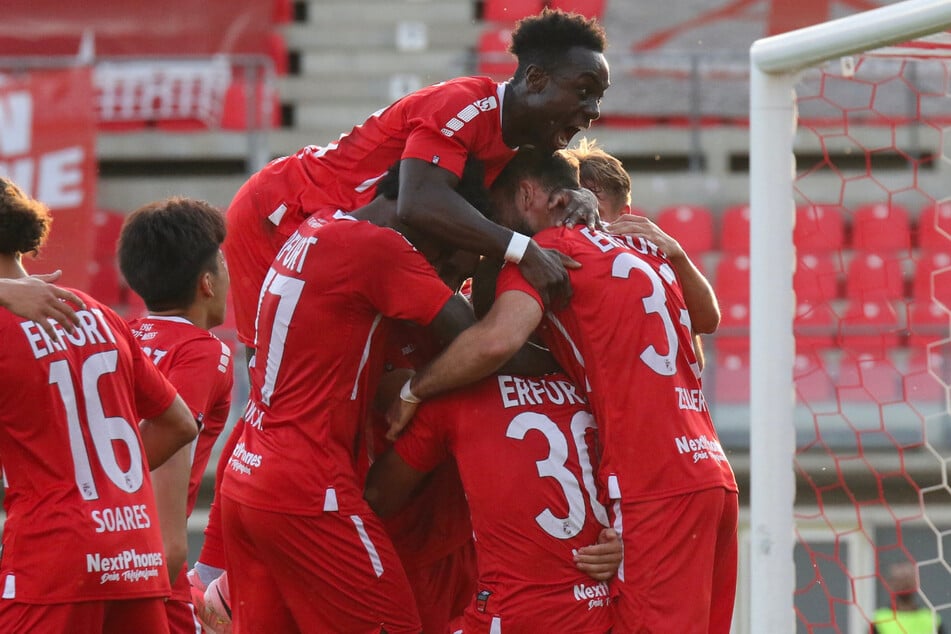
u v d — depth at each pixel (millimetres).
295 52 54156
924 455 34781
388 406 13938
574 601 12633
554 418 12953
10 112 38406
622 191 14734
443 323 12836
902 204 45125
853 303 40469
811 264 42219
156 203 15070
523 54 13438
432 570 14766
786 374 15180
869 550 33750
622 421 12734
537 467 12695
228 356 15133
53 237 37594
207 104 49625
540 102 13266
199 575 15992
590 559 12664
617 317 12789
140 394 13195
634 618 12508
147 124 49812
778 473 15125
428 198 12773
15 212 12695
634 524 12625
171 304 15000
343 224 13000
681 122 49719
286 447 12875
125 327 13242
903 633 21438
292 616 13633
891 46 15938
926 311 40938
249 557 13531
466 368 12516
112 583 12117
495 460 12742
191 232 14805
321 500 12719
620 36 53469
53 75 38469
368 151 14305
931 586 33094
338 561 12836
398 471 13422
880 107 47188
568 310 13008
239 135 48250
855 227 43250
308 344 12844
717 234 45156
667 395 12836
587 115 13430
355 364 12953
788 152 15281
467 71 45812
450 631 14578
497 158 13656
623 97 49562
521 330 12430
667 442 12719
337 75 52844
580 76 13195
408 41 54281
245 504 13023
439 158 12953
